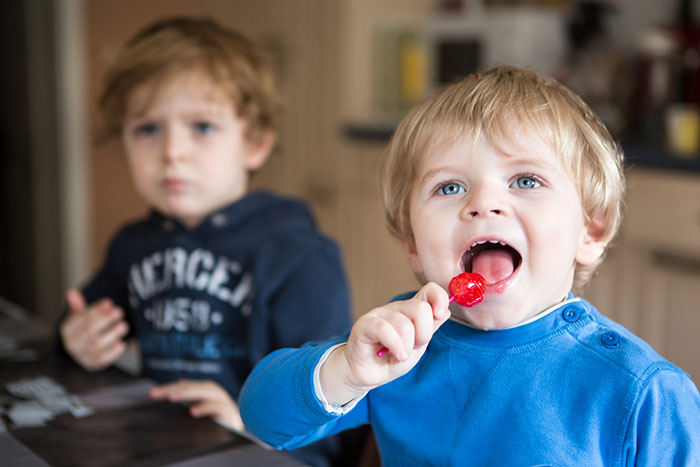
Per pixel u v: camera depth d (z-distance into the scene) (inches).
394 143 27.4
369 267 113.3
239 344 46.4
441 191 25.2
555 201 24.0
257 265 45.8
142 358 49.8
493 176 24.4
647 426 23.2
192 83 46.5
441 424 25.8
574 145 25.0
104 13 144.6
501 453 24.3
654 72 97.2
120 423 32.7
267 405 25.6
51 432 31.8
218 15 134.4
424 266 25.2
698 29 96.9
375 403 27.4
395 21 117.9
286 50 122.1
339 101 115.0
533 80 26.8
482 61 108.5
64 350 42.7
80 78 147.0
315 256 45.8
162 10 140.2
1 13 150.2
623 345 24.5
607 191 25.7
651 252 82.7
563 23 105.8
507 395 24.7
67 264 151.8
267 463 28.5
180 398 35.7
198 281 47.2
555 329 25.1
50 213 151.4
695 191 77.2
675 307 81.0
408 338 21.2
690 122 87.9
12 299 157.9
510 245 23.8
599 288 87.2
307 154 121.0
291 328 43.9
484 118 24.7
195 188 47.0
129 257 50.9
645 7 109.8
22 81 150.0
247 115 49.0
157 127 47.3
